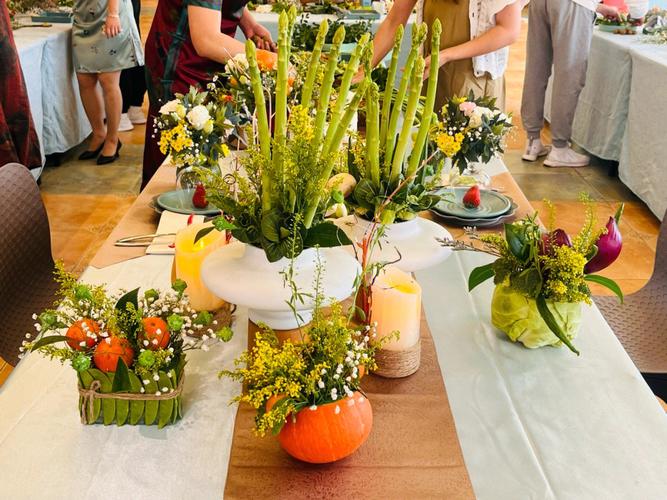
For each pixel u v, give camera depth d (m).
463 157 1.99
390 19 2.76
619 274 3.28
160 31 2.75
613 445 1.14
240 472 1.06
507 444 1.14
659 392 1.77
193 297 1.40
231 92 2.12
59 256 3.39
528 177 4.41
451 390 1.26
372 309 1.25
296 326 1.34
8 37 3.47
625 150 4.10
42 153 4.19
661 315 1.93
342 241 1.20
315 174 1.17
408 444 1.12
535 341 1.37
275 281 1.21
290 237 1.18
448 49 2.59
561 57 4.30
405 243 1.43
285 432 1.03
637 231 3.72
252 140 1.26
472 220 1.85
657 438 1.16
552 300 1.32
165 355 1.10
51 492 1.04
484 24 2.65
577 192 4.21
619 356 1.37
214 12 2.58
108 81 4.45
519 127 5.41
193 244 1.41
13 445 1.12
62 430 1.15
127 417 1.15
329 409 1.02
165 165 2.30
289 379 1.00
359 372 1.11
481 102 2.09
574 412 1.22
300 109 1.16
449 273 1.68
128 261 1.69
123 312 1.13
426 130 1.37
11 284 1.85
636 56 3.92
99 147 4.71
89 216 3.83
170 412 1.15
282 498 1.02
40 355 1.34
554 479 1.07
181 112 1.87
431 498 1.02
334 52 1.16
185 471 1.07
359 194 1.39
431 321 1.48
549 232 1.33
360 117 2.68
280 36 1.17
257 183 1.22
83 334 1.12
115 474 1.07
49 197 4.05
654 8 4.67
